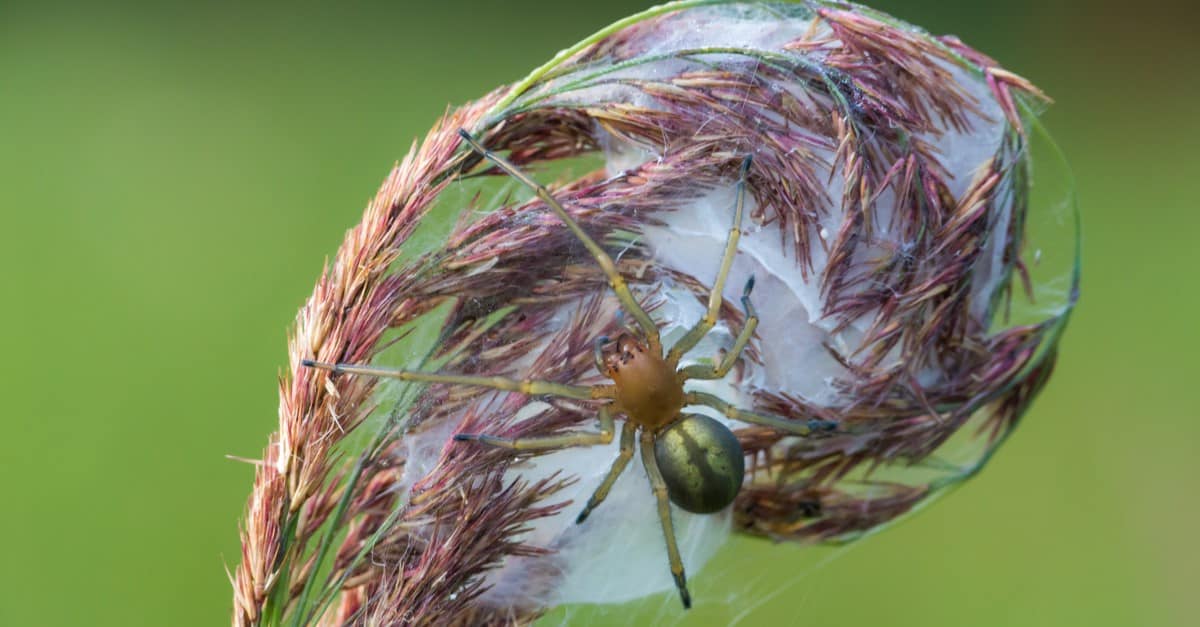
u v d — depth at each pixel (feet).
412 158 0.65
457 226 0.65
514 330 0.65
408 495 0.64
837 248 0.65
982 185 0.65
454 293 0.65
